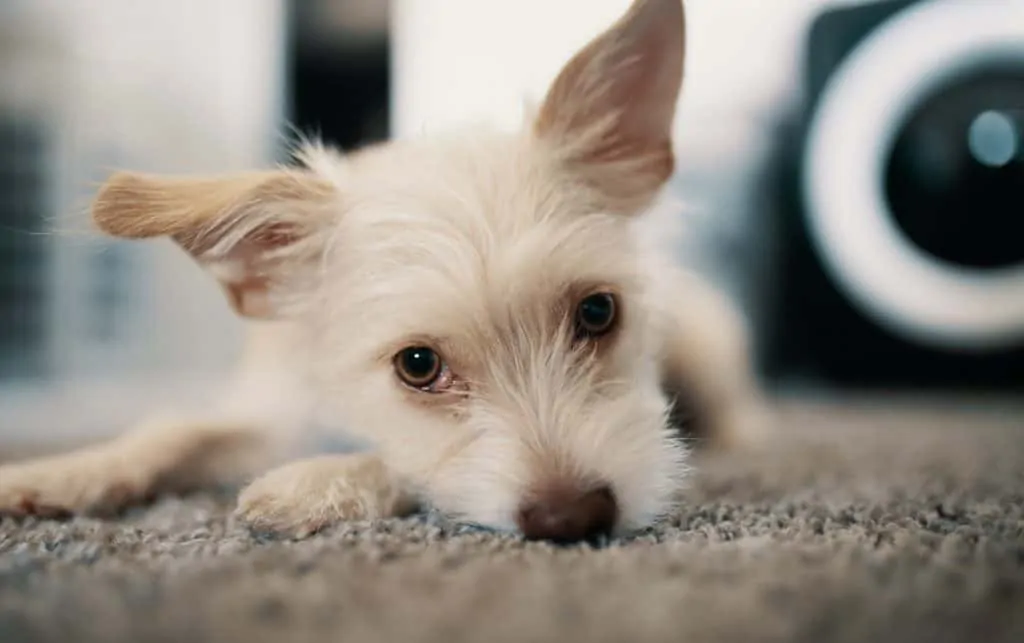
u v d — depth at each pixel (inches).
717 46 31.0
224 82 31.0
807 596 9.9
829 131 30.2
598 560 11.0
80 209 15.6
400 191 15.2
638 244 16.2
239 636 9.3
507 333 14.3
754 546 11.4
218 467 16.2
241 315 16.2
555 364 14.3
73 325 30.4
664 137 16.2
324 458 14.3
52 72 28.5
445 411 14.4
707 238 31.0
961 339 30.5
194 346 31.9
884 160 29.8
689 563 10.8
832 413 27.5
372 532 12.3
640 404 14.6
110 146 29.3
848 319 31.2
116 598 10.0
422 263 14.6
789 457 19.2
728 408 21.8
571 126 15.8
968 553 11.1
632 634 9.3
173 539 12.3
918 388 31.1
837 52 30.0
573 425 13.8
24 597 10.2
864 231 30.3
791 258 31.3
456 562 11.0
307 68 29.5
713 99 31.2
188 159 30.4
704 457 19.3
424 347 14.5
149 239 14.7
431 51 29.3
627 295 15.3
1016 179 29.1
